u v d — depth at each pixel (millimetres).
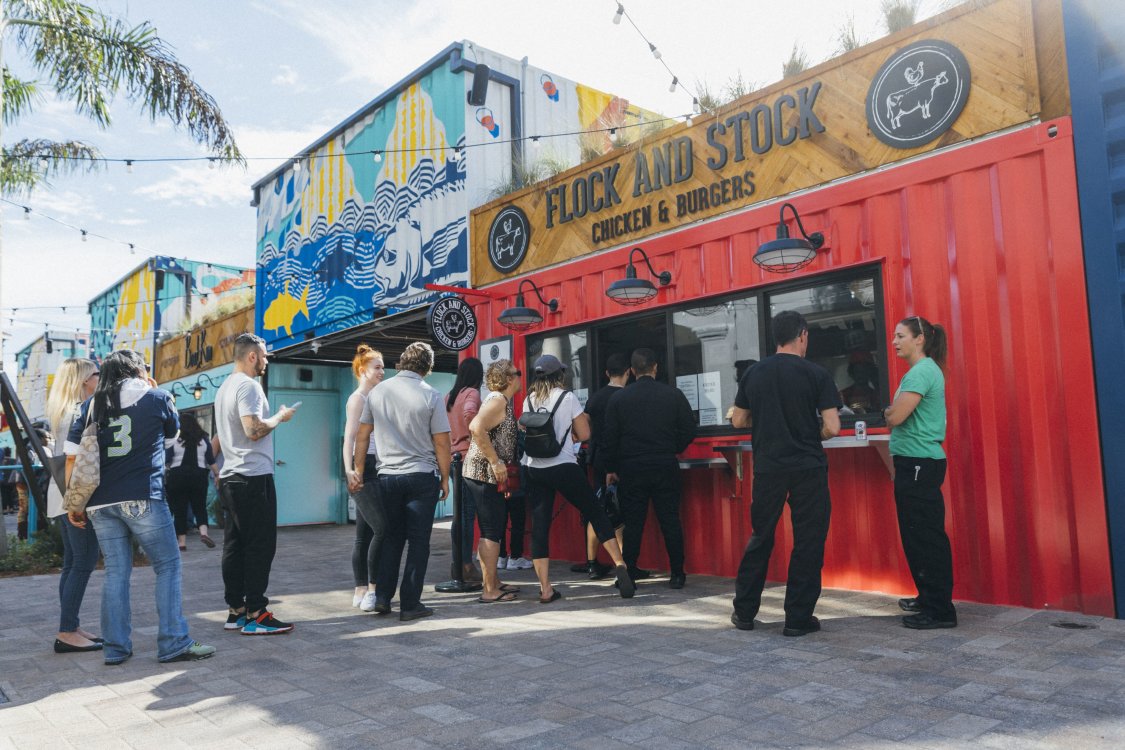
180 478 9820
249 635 4508
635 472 5820
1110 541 4227
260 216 13555
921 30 5121
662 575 6449
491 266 8641
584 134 8750
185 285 18344
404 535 5027
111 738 2840
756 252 5445
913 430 4207
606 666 3654
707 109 6637
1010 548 4605
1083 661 3443
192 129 10195
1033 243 4586
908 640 3932
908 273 5129
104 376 4035
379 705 3156
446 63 9578
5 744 2791
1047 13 4594
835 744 2594
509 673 3586
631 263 6566
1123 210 4289
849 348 5473
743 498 6078
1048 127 4539
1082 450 4324
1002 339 4676
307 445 13953
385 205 10508
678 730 2781
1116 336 4246
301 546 9961
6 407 5184
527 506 7750
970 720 2766
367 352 5480
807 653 3760
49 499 4375
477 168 9289
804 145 5762
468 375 6309
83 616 5301
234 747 2721
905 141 5156
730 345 6234
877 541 5277
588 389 7398
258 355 4656
